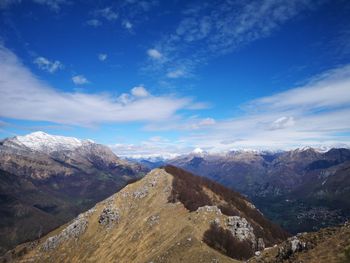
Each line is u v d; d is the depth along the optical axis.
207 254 124.44
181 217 180.75
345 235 61.16
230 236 148.75
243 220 158.00
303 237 69.94
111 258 185.50
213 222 156.12
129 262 166.88
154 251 154.75
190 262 122.25
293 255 65.06
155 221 190.62
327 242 62.25
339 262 54.41
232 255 136.50
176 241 140.38
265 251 78.25
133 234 193.25
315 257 59.28
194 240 135.50
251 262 75.06
